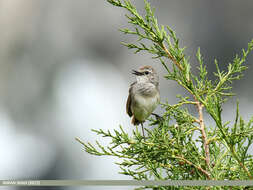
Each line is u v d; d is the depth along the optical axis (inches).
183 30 300.0
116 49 328.2
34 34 325.1
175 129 247.6
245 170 243.1
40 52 323.6
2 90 307.4
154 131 248.2
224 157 247.3
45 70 319.0
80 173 275.6
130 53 321.7
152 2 307.0
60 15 330.0
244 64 280.4
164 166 247.4
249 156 246.4
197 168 246.8
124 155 247.6
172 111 249.1
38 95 308.5
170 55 248.4
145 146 247.4
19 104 302.8
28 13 327.9
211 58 290.2
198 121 248.1
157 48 248.7
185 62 248.2
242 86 278.8
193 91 247.8
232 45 289.1
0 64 315.9
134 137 248.7
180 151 247.1
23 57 320.5
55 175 276.2
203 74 248.5
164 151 247.1
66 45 326.6
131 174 247.4
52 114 298.4
